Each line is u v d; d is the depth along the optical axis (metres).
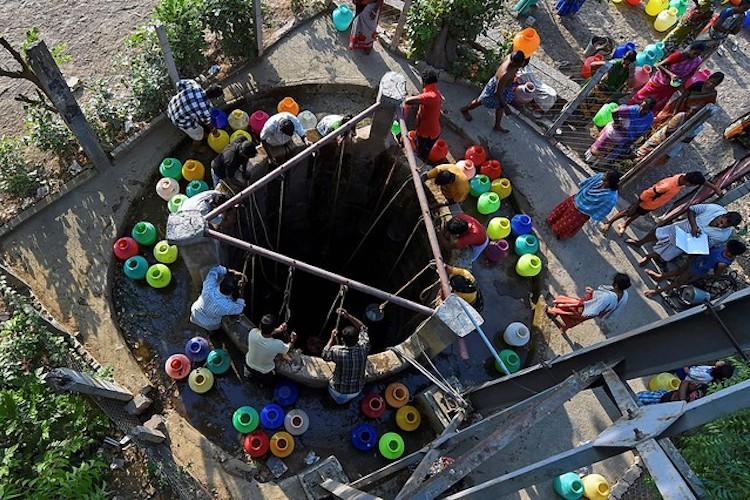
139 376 7.38
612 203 8.20
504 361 8.12
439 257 6.30
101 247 8.14
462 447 6.97
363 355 6.42
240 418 7.19
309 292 10.34
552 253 9.14
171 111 8.38
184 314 8.05
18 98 7.97
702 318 3.72
